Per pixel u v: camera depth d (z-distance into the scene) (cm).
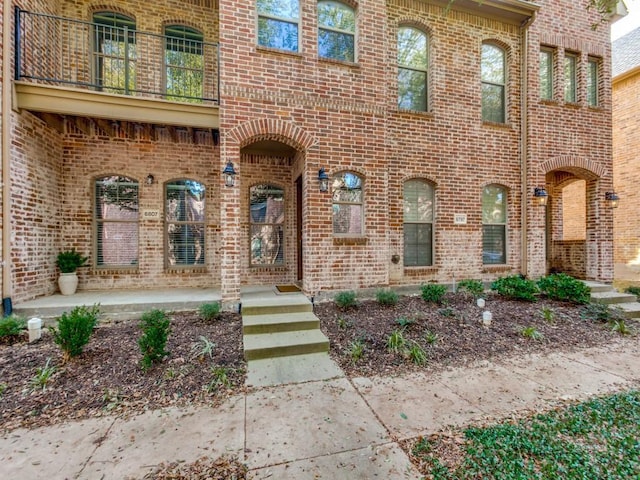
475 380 371
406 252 748
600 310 606
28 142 552
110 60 684
